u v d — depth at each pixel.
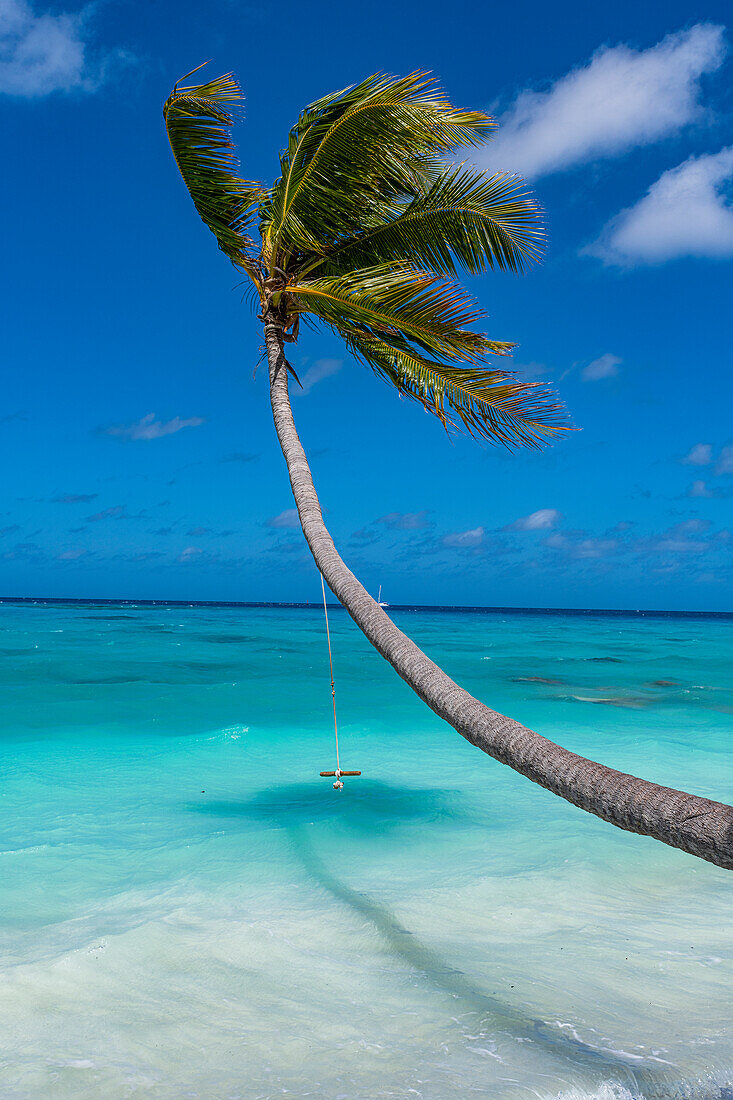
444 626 61.84
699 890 5.96
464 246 8.25
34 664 22.05
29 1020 3.84
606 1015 3.93
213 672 21.83
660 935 5.05
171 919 5.16
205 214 8.30
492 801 8.62
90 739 12.51
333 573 5.34
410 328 6.71
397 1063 3.46
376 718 15.22
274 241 7.81
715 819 2.42
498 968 4.51
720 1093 3.23
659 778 10.08
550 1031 3.76
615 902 5.67
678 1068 3.40
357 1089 3.24
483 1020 3.87
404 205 7.96
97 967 4.42
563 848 6.85
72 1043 3.63
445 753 11.79
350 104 6.99
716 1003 4.07
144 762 10.79
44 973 4.32
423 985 4.28
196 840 7.01
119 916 5.24
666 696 18.59
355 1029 3.79
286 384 7.66
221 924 5.10
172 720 14.47
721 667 26.27
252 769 10.51
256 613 85.06
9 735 12.70
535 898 5.69
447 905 5.52
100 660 23.64
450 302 6.50
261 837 7.12
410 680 4.11
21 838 7.09
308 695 18.09
